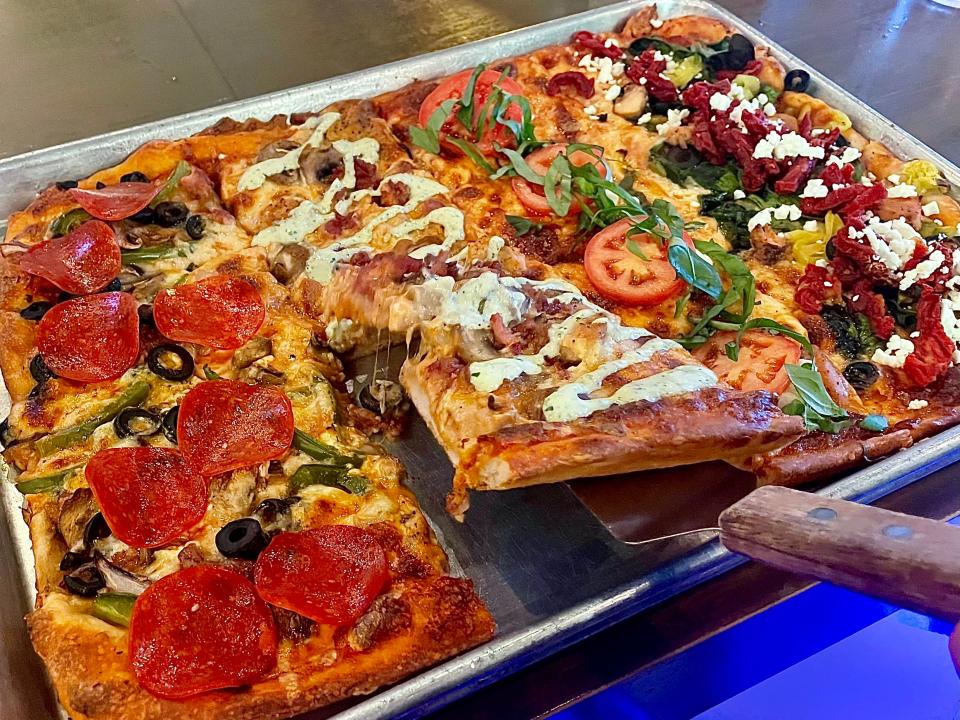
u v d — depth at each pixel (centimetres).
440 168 45
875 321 39
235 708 25
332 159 45
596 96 52
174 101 56
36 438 33
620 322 34
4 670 27
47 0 64
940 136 53
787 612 31
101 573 29
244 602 27
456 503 30
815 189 44
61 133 53
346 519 30
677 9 58
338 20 64
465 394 31
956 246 41
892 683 37
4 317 37
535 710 27
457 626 28
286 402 33
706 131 48
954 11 66
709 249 39
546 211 43
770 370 35
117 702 25
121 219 40
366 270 37
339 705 27
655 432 29
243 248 41
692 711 31
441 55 52
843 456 33
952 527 19
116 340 35
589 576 32
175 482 30
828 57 60
